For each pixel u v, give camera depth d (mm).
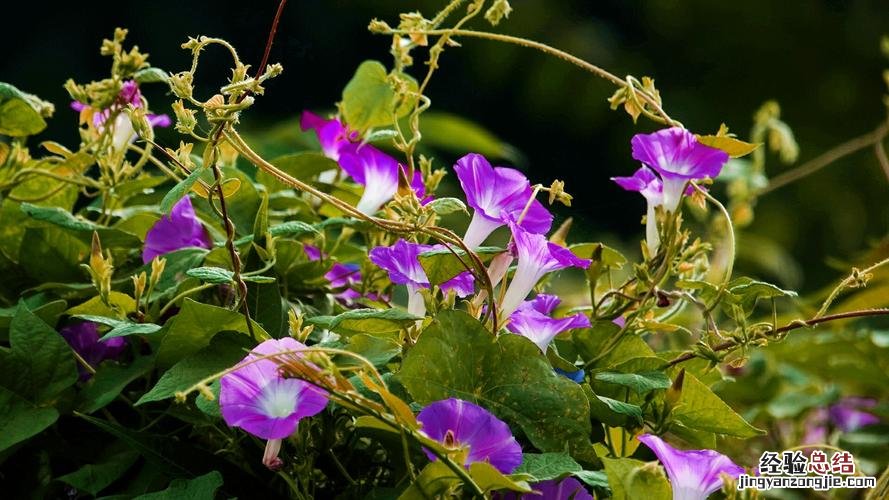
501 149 2375
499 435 1662
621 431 1824
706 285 1822
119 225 1896
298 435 1690
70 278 1865
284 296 1839
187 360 1697
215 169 1695
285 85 6105
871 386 2248
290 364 1624
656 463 1672
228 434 1747
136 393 1778
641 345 1813
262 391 1646
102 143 1878
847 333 2188
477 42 6176
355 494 1719
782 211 6043
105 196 1900
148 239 1853
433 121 2338
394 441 1681
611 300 1875
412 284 1740
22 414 1724
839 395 2186
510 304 1742
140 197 1989
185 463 1720
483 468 1620
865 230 6148
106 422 1718
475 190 1746
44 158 1901
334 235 2002
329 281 1864
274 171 1721
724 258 2301
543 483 1706
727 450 2174
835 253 6109
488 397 1700
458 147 2391
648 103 1806
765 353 2221
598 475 1668
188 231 1853
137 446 1713
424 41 1881
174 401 1742
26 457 1766
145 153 1883
